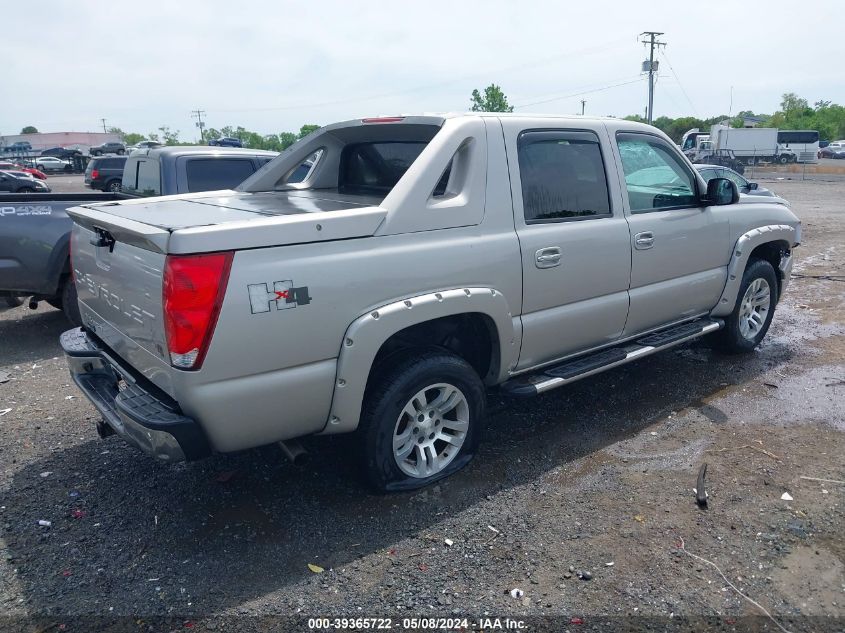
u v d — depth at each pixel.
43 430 4.52
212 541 3.26
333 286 3.07
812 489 3.69
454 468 3.80
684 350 6.09
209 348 2.79
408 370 3.42
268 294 2.89
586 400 4.96
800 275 9.58
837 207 20.44
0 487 3.76
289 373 3.03
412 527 3.37
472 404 3.75
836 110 88.75
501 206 3.73
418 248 3.36
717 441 4.28
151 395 3.13
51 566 3.08
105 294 3.49
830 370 5.57
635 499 3.61
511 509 3.52
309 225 3.01
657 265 4.65
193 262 2.74
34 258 6.28
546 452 4.15
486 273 3.62
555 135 4.09
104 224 3.25
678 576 2.99
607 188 4.34
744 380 5.34
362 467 3.47
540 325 3.97
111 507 3.56
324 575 3.02
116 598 2.87
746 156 48.91
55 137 92.12
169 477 3.87
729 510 3.49
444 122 3.69
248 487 3.75
